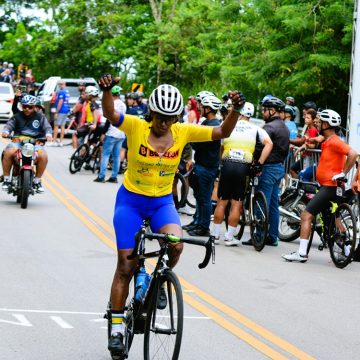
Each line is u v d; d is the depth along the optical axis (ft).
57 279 65.05
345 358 48.60
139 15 294.05
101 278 66.13
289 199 89.25
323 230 78.89
